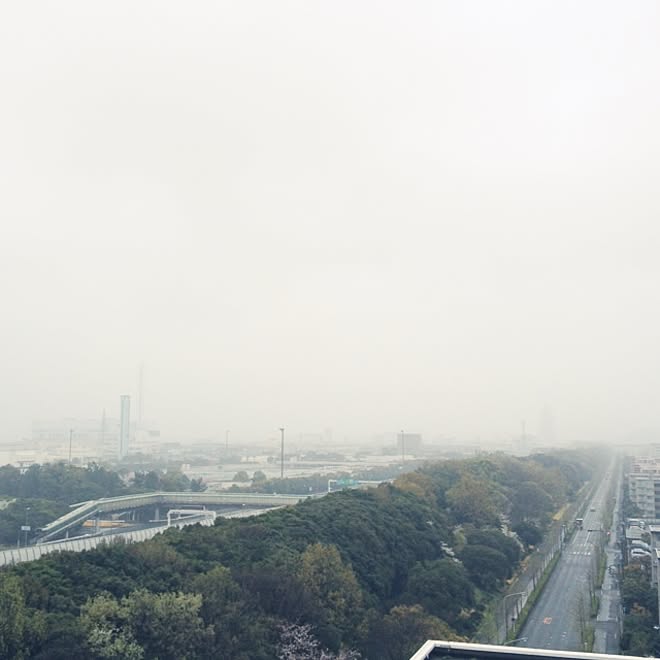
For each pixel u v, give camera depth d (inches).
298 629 4343.0
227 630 4094.5
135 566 4510.3
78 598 3973.9
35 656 3491.6
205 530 5561.0
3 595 3609.7
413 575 5979.3
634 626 5167.3
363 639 4694.9
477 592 6338.6
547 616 6013.8
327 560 5073.8
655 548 6747.1
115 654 3614.7
